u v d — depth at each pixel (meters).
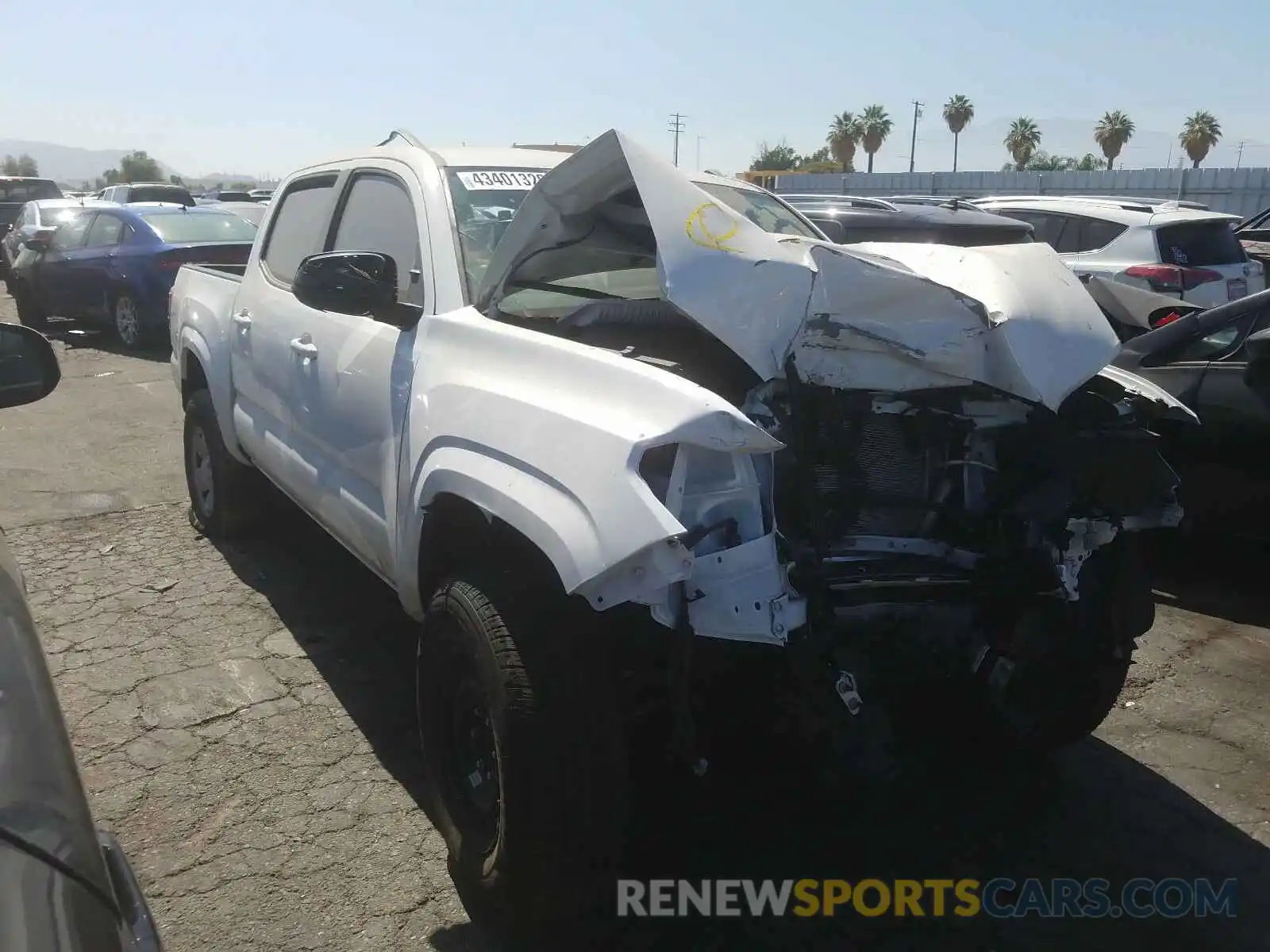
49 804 1.32
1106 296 6.37
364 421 3.39
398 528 3.15
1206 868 3.14
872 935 2.83
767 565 2.38
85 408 8.90
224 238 12.23
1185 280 9.20
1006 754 3.68
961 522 2.97
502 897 2.58
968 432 2.97
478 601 2.58
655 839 3.20
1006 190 35.00
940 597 2.82
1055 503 2.85
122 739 3.62
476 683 2.62
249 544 5.51
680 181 2.80
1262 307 5.12
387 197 3.86
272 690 3.99
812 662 2.48
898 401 2.90
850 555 2.85
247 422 4.66
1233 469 5.06
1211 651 4.61
